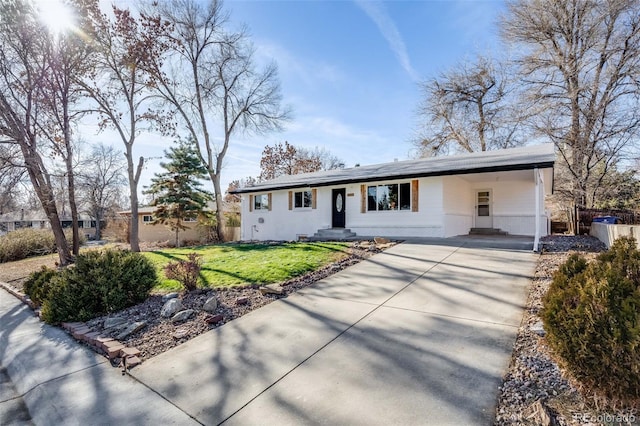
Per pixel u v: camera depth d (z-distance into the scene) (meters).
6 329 5.69
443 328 4.18
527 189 14.52
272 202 18.06
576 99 17.69
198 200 21.16
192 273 6.59
